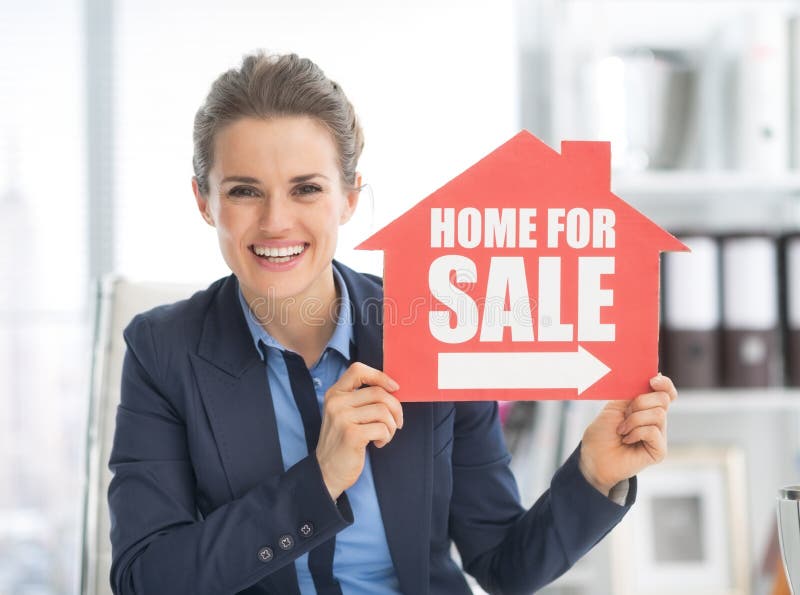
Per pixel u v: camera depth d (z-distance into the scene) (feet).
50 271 8.05
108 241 8.01
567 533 3.52
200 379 3.57
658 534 6.57
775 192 6.51
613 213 3.23
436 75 7.98
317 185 3.30
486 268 3.20
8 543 8.30
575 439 6.12
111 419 4.40
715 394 6.18
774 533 6.38
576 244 3.22
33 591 8.35
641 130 6.52
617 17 6.64
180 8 7.93
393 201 7.93
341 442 3.12
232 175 3.25
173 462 3.58
